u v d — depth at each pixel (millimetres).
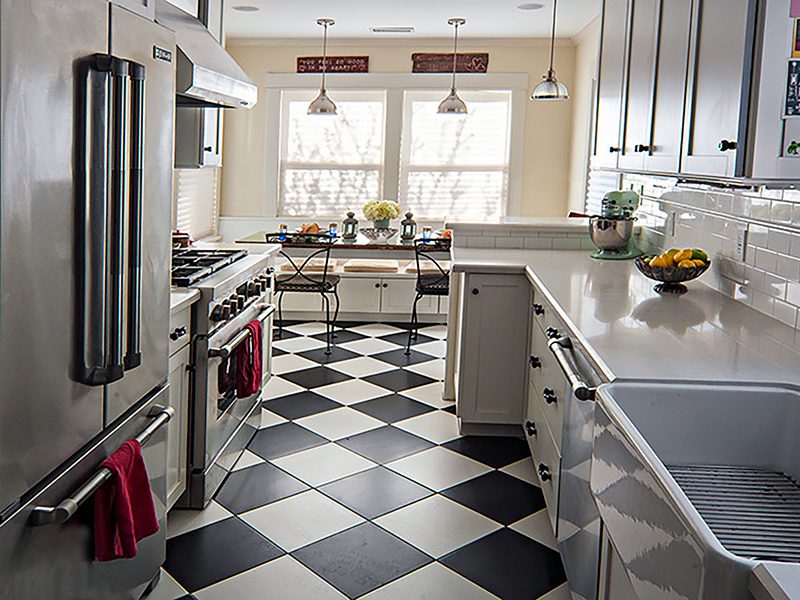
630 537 1435
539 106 7156
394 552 2740
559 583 2564
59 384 1658
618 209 4016
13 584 1536
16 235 1471
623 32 3057
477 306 3768
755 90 1729
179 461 2838
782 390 1755
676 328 2398
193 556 2666
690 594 1108
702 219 3250
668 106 2404
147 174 2074
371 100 7387
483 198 7414
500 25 6410
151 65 2057
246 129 7406
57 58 1577
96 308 1752
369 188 7465
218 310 2947
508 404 3834
